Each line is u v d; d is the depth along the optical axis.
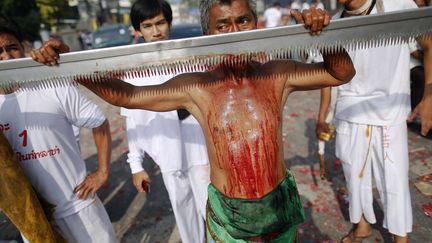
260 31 1.11
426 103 1.89
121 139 5.30
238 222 1.36
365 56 1.98
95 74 1.16
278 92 1.33
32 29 15.45
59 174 1.76
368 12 1.90
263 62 1.37
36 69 1.15
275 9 10.80
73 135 1.87
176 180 2.18
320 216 2.94
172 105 1.37
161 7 2.23
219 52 1.13
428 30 1.17
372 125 2.14
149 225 3.08
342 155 2.37
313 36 1.13
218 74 1.34
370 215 2.37
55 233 1.73
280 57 1.15
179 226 2.29
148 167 4.21
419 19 1.15
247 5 1.24
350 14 1.98
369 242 2.55
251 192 1.33
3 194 1.54
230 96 1.30
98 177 1.95
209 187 1.46
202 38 1.12
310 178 3.56
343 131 2.31
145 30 2.28
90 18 25.64
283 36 1.12
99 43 10.12
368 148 2.21
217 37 1.12
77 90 1.80
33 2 16.67
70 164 1.81
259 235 1.38
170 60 1.14
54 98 1.67
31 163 1.68
